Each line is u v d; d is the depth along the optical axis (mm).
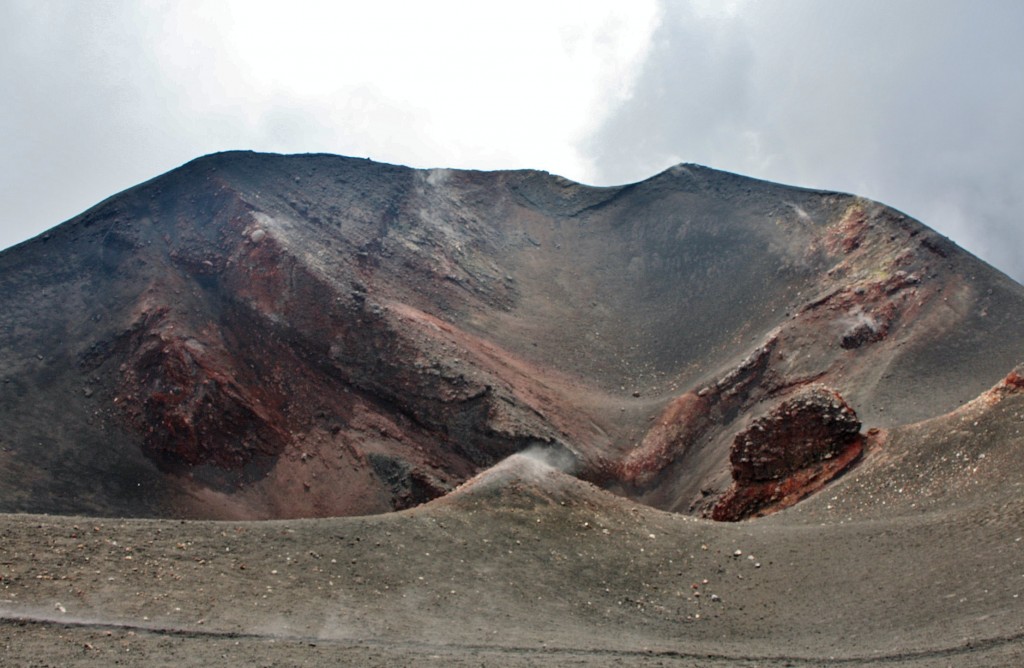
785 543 29906
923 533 28078
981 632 21172
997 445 36344
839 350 71250
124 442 68062
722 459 67062
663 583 28078
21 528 23703
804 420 45594
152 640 19562
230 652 19234
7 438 65688
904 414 58031
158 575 22844
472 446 69375
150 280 78438
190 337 73438
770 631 24469
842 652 21797
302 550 25734
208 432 68625
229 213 82250
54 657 17984
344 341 74812
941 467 37156
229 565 24125
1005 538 25875
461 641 21891
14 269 79312
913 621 23141
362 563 25766
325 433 70562
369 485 67125
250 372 73438
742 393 72938
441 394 71250
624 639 23578
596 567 28469
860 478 39375
